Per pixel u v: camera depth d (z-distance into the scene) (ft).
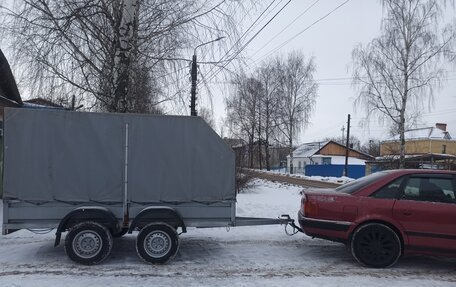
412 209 25.16
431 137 249.34
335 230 25.79
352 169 223.30
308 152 322.96
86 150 25.84
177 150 26.50
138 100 39.42
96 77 37.96
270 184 116.47
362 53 121.60
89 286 21.30
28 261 25.66
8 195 25.12
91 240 25.08
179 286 21.48
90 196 25.75
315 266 25.66
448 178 25.71
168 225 25.53
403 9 115.55
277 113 208.23
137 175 26.13
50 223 25.44
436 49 113.80
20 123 25.39
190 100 40.37
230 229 36.04
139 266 24.85
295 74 206.90
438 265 26.37
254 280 22.70
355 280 22.93
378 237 25.45
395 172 26.35
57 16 35.81
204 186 26.63
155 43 38.88
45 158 25.50
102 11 36.76
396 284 22.40
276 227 37.11
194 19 39.09
